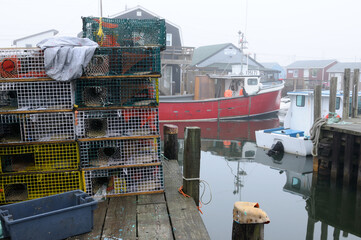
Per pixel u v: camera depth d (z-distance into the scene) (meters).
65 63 3.94
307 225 6.07
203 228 3.55
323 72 46.38
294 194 7.64
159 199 4.35
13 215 3.33
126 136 4.31
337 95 12.39
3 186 4.13
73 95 4.20
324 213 6.65
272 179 8.74
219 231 5.64
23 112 4.03
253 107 21.03
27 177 4.16
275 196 7.47
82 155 4.26
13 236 2.96
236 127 18.03
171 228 3.56
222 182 8.45
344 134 8.30
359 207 6.98
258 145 12.63
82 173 4.25
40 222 3.09
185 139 4.48
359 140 7.82
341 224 6.20
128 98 4.49
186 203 4.21
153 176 4.64
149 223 3.66
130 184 4.50
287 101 26.70
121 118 4.40
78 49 3.96
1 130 4.64
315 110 9.17
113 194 4.41
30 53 4.04
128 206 4.11
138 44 4.76
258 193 7.65
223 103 20.12
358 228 6.04
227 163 10.39
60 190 4.26
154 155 4.55
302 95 12.96
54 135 4.26
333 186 8.27
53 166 4.26
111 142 4.39
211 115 20.08
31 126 4.16
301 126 13.13
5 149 4.12
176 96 21.08
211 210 6.59
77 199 3.63
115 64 4.31
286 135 11.53
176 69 27.52
